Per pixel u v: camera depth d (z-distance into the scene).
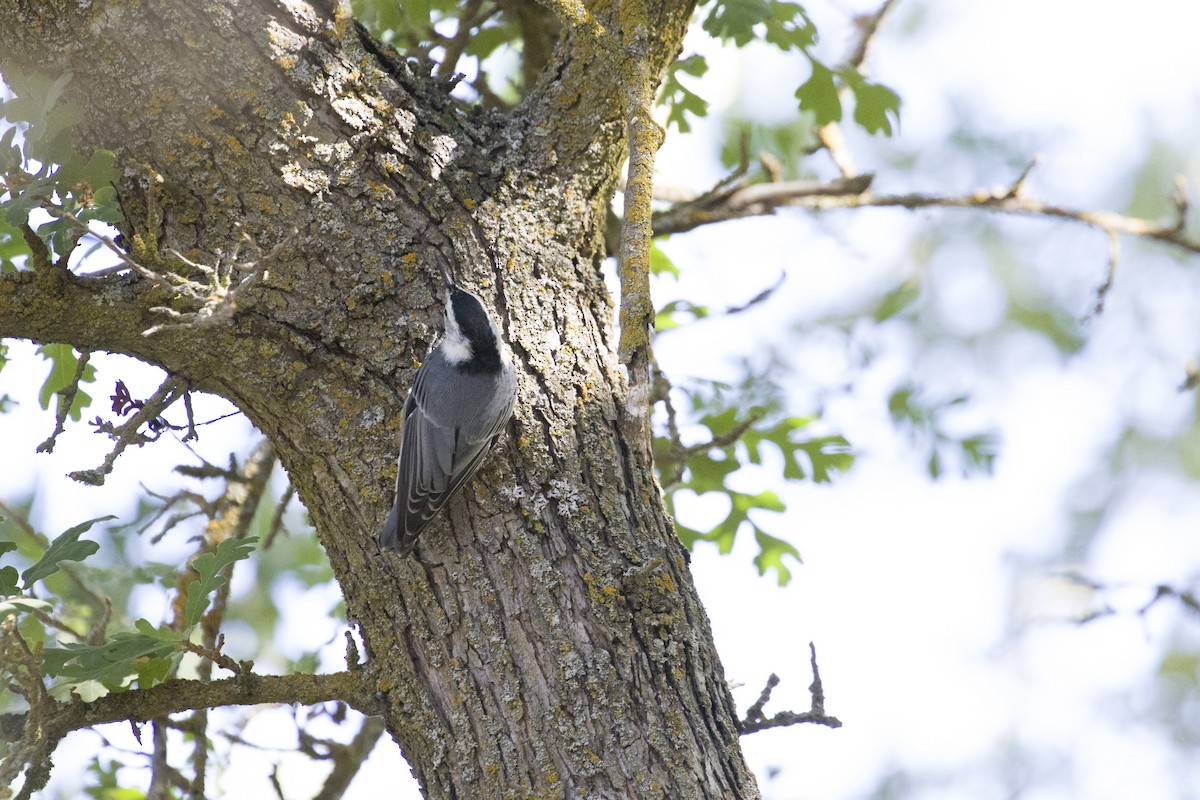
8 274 7.66
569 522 7.67
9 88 7.92
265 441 11.73
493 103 13.22
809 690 8.23
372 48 8.65
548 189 8.87
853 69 13.31
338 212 8.09
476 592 7.51
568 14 8.41
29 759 7.14
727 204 12.41
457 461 7.70
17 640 7.28
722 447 11.17
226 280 6.97
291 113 8.02
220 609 10.92
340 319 8.00
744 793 7.21
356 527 7.93
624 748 7.05
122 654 7.55
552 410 8.01
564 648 7.28
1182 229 12.91
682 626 7.54
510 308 8.26
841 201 12.62
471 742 7.24
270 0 8.12
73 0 7.78
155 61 7.83
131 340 7.91
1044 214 12.96
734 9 10.94
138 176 7.96
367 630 7.85
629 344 7.90
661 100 12.91
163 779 9.90
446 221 8.34
